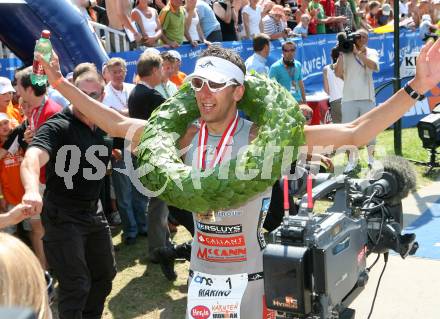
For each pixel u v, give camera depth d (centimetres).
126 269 531
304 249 227
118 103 598
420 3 1220
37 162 327
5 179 482
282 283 228
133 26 784
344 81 834
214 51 278
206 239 285
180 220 475
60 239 359
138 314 450
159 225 522
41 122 451
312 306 235
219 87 272
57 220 359
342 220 255
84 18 629
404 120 1123
